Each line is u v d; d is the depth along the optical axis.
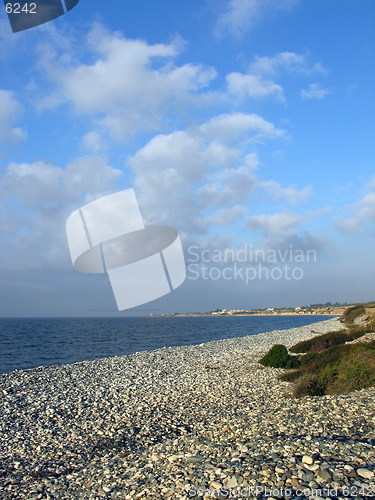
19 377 24.05
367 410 11.20
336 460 7.51
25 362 37.41
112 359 32.38
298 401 13.95
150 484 7.79
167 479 7.83
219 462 8.20
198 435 11.49
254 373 23.30
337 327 61.53
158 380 22.83
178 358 32.41
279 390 17.61
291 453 8.11
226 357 32.12
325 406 12.27
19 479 9.55
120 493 7.76
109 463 10.02
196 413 15.02
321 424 10.30
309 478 6.84
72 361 38.06
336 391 14.87
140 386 21.23
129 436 12.80
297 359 26.91
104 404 17.36
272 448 8.59
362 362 15.91
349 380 15.16
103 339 64.69
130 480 8.35
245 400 16.23
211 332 80.88
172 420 14.37
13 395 19.25
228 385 20.09
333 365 18.19
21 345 53.84
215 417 14.05
